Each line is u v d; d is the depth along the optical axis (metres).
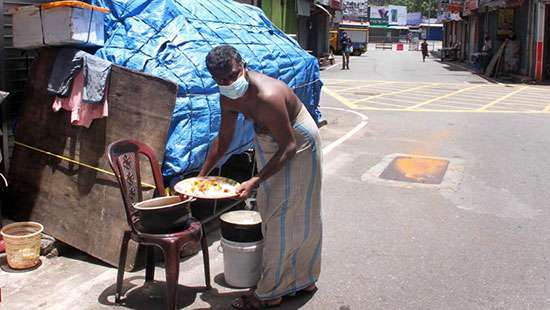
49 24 5.00
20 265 4.60
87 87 4.91
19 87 5.75
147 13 5.73
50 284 4.40
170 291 3.79
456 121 12.48
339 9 39.28
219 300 4.17
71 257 4.91
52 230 5.04
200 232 4.02
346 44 29.45
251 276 4.20
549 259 4.95
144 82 4.74
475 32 33.22
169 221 3.84
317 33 32.62
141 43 5.37
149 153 4.37
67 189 5.04
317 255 4.17
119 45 5.32
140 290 4.30
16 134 5.43
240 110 3.73
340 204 6.45
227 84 3.51
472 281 4.53
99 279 4.47
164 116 4.66
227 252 4.20
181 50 5.53
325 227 5.71
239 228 4.12
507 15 25.66
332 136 10.59
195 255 4.98
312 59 9.17
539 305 4.14
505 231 5.62
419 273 4.67
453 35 43.91
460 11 35.44
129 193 4.36
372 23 88.94
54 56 5.20
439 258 4.96
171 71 5.23
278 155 3.66
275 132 3.64
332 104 15.33
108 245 4.71
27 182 5.30
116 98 4.84
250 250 4.13
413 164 8.37
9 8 5.47
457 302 4.18
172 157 4.89
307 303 4.14
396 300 4.21
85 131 4.99
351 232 5.58
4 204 5.39
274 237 3.90
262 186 3.87
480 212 6.20
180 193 3.76
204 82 5.39
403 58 43.41
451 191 6.97
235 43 6.75
